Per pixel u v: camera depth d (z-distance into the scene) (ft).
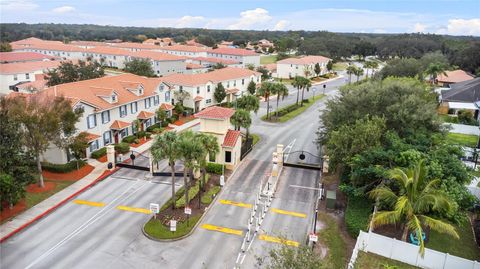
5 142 93.76
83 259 77.41
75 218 94.17
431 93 183.83
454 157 90.53
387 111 117.50
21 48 442.09
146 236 86.58
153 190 111.65
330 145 107.04
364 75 406.41
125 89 167.43
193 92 214.07
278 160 132.77
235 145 128.16
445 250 82.38
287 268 53.57
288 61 369.09
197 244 84.28
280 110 219.41
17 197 89.76
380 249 78.23
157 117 178.19
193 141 91.97
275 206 103.30
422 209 71.51
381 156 90.84
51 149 123.75
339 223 94.22
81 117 128.88
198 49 448.24
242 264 77.36
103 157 137.80
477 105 192.24
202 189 110.73
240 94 261.65
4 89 263.70
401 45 538.47
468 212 98.27
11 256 77.61
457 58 376.89
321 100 264.52
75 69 211.82
